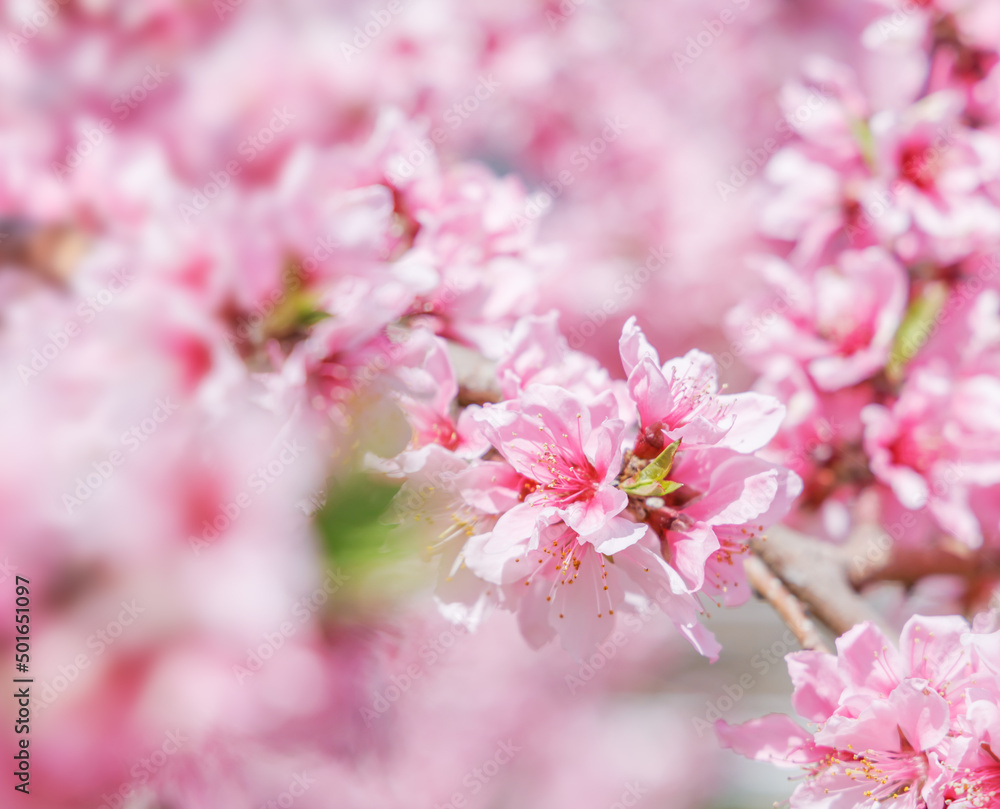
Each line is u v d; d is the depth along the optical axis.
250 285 0.61
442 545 0.64
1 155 0.63
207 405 0.60
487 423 0.63
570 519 0.62
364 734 0.62
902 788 0.63
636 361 0.63
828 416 0.75
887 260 0.75
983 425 0.74
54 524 0.58
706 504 0.62
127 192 0.63
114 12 0.65
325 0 0.67
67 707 0.58
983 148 0.76
